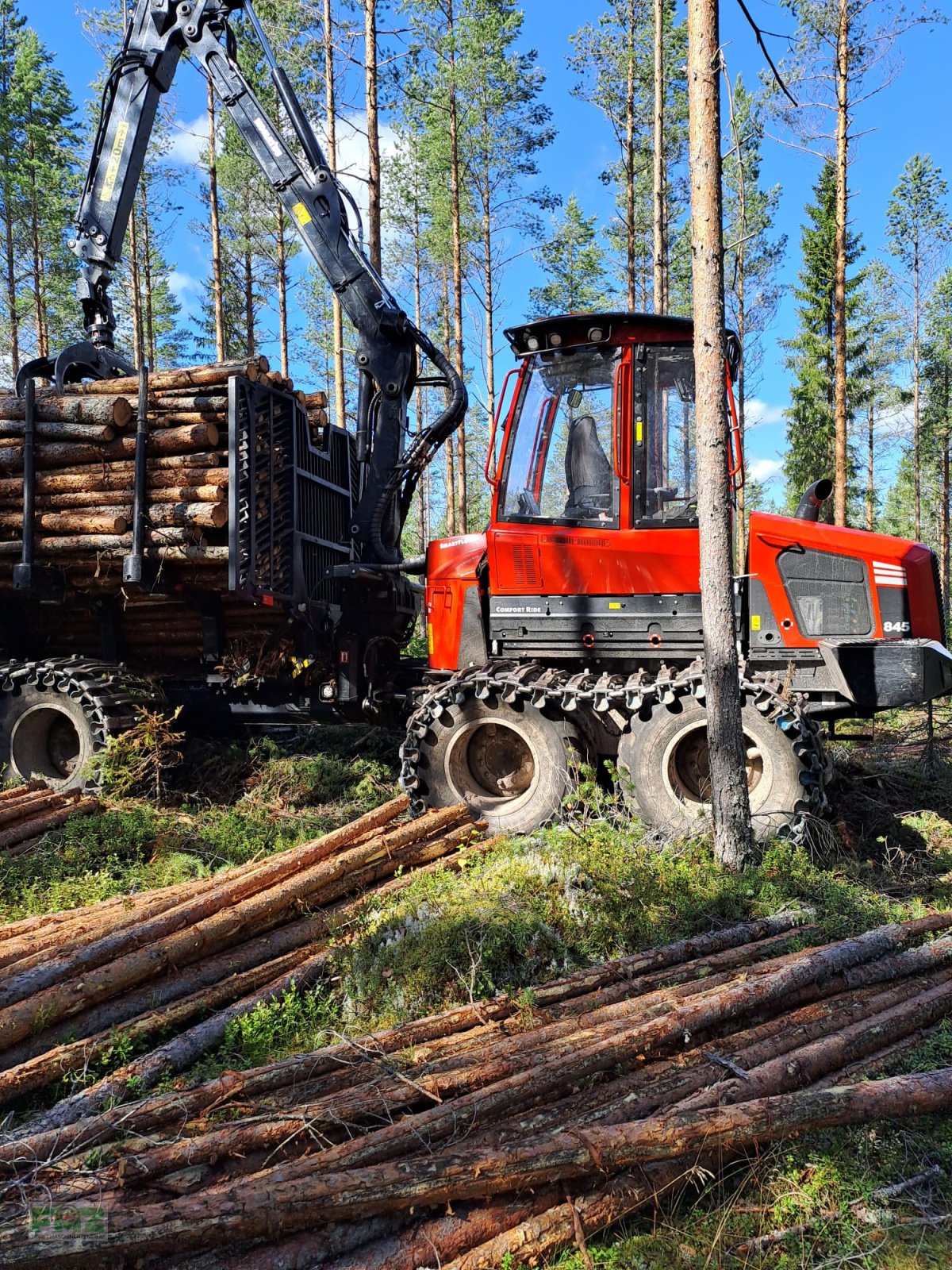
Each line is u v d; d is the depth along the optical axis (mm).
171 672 7777
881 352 36031
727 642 4969
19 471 6934
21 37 24828
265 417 6883
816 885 4758
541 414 6258
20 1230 2244
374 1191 2357
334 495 8273
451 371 7855
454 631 6688
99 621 7641
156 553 6641
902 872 5570
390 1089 2848
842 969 3797
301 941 4262
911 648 5441
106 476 6688
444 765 6191
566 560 6164
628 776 5770
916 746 9352
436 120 21953
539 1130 2693
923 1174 2807
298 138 8016
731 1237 2545
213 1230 2258
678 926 4270
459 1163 2443
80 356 7754
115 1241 2197
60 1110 2951
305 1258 2318
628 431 5992
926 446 38812
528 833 5754
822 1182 2748
